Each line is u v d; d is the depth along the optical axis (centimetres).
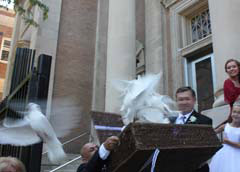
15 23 1553
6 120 244
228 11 578
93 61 1245
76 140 1014
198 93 1005
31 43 1152
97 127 210
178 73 1064
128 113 178
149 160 147
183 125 159
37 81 277
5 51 2525
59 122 192
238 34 557
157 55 1153
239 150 312
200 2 1036
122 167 150
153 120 174
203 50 1010
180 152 151
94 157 177
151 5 1267
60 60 1159
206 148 158
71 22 1242
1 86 2383
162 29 1181
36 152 254
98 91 1184
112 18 893
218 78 565
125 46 851
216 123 524
